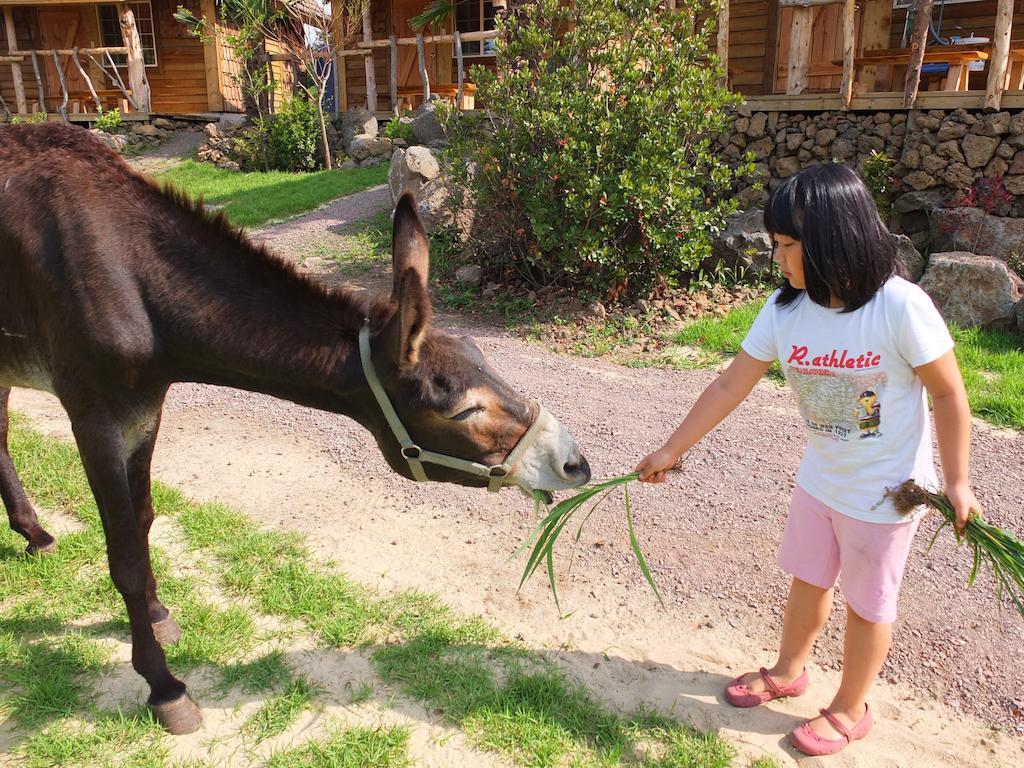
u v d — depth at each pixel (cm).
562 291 805
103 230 254
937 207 839
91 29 2009
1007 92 795
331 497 439
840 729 264
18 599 341
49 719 275
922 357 216
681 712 283
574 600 349
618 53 757
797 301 241
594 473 473
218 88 1981
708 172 952
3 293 271
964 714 284
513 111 762
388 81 1831
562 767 256
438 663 303
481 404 243
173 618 321
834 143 905
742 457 494
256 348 256
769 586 361
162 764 255
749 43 1230
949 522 232
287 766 254
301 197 1289
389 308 255
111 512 263
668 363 672
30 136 276
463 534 403
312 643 315
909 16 1091
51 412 561
